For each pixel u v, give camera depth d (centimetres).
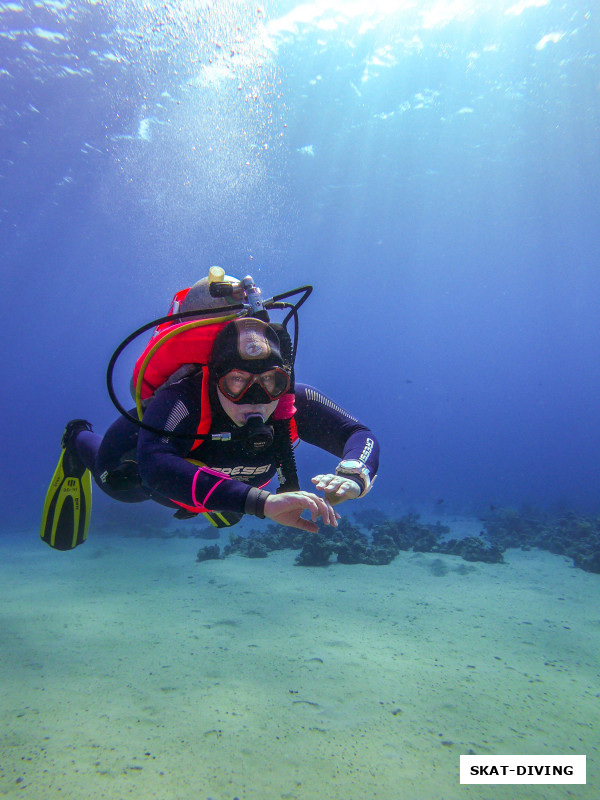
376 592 764
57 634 570
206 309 188
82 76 1891
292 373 198
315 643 538
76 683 430
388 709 387
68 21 1644
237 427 189
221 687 422
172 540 1375
